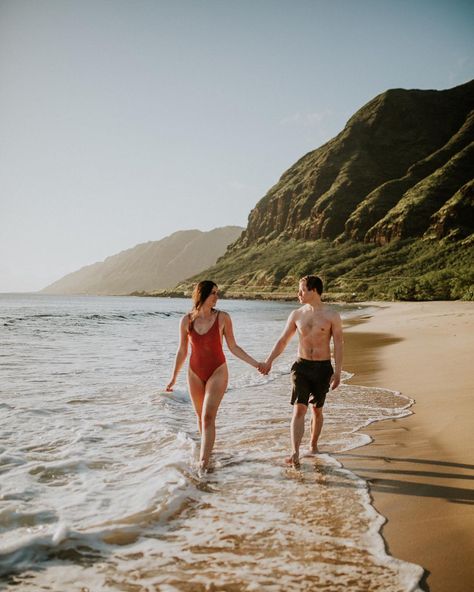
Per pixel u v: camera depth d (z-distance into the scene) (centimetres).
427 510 342
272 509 352
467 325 2033
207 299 479
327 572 267
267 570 271
